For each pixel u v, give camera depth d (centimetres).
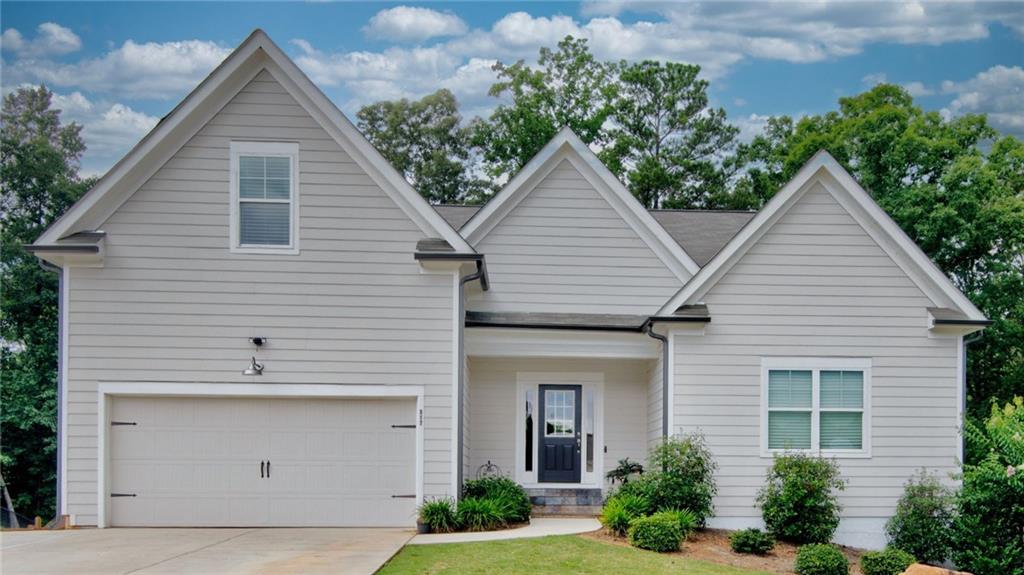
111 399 1519
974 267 2944
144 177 1533
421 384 1534
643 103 4147
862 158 3081
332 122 1548
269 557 1166
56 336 3147
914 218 2838
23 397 2978
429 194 4122
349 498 1531
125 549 1235
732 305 1675
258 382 1521
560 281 1889
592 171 1908
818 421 1659
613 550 1317
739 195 3778
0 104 3531
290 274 1535
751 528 1560
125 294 1516
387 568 1109
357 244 1545
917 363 1673
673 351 1666
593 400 1941
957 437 1664
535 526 1578
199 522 1518
